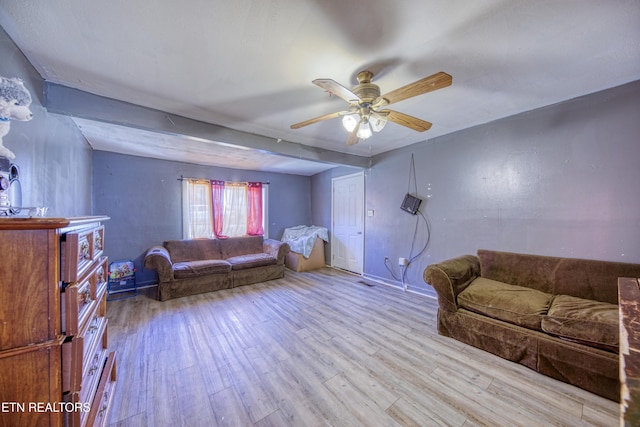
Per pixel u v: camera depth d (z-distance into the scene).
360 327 2.58
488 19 1.30
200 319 2.77
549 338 1.82
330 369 1.90
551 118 2.43
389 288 3.90
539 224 2.53
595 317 1.71
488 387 1.70
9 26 1.29
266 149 3.18
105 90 1.99
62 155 2.21
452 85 2.01
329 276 4.62
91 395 1.10
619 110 2.08
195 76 1.81
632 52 1.60
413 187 3.72
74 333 0.87
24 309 0.80
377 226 4.31
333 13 1.24
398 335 2.41
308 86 1.96
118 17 1.25
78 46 1.47
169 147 3.48
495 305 2.13
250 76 1.82
